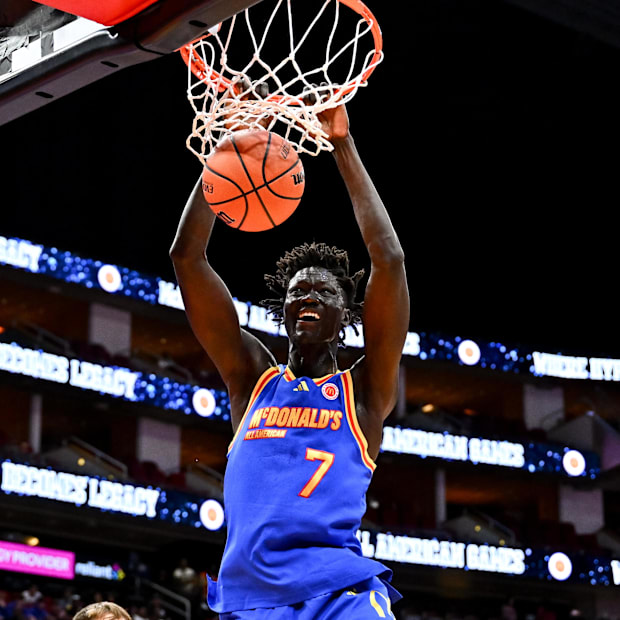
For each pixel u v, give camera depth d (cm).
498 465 2953
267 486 405
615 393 3184
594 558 2891
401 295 424
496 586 2877
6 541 2567
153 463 2617
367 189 441
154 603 2367
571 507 3084
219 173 429
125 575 2498
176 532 2498
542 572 2836
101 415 2739
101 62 457
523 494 3186
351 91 463
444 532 2830
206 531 2541
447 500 3306
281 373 438
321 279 438
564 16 1902
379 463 2914
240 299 3009
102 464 2505
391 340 422
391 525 2812
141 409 2628
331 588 389
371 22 468
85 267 2653
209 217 445
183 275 443
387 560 2680
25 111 509
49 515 2317
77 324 2884
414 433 2888
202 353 3136
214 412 2753
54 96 494
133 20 438
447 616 2814
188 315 447
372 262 428
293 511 398
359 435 416
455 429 2967
